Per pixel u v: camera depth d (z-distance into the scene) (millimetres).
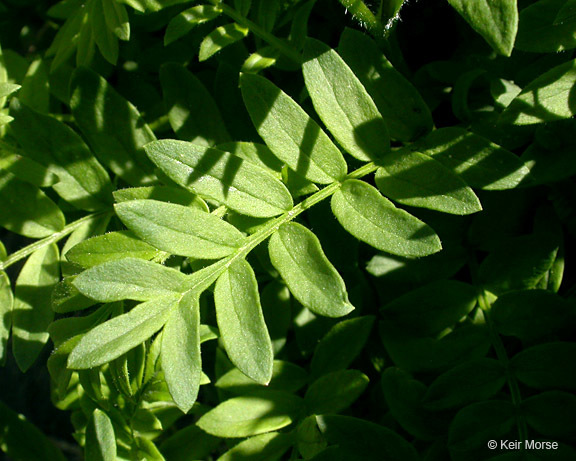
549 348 182
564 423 177
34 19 255
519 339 201
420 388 188
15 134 194
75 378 211
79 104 195
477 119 206
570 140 190
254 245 168
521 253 197
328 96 172
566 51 197
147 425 191
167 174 165
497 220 203
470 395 182
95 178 199
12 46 254
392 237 166
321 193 174
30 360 193
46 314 195
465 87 204
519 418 179
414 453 177
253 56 201
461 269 218
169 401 187
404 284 211
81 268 195
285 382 201
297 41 202
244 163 169
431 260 205
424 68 215
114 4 189
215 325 216
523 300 188
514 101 173
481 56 210
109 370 188
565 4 171
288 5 207
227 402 194
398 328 198
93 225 201
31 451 212
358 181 173
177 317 161
